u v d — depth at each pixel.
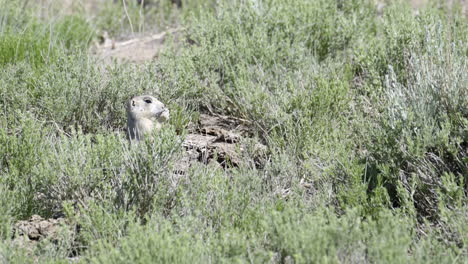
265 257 14.25
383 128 18.84
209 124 23.31
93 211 16.23
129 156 17.98
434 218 17.19
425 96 19.66
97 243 15.66
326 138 20.02
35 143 19.41
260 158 20.38
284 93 22.61
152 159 17.62
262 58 24.91
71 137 20.72
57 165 18.00
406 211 17.12
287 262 14.41
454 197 16.61
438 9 30.86
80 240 16.22
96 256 14.97
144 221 17.30
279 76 24.61
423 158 18.02
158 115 19.66
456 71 20.06
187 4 36.19
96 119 22.77
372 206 16.89
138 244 14.31
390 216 15.05
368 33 28.12
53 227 16.98
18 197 17.59
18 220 17.31
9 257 14.86
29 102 22.78
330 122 21.39
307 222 14.70
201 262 14.26
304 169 19.20
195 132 23.03
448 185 16.64
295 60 24.97
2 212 16.62
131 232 14.85
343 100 21.98
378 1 32.28
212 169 18.84
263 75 24.14
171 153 18.00
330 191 17.88
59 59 24.58
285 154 19.84
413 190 17.00
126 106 19.95
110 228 15.95
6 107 22.83
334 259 13.75
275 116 21.80
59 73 23.17
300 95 21.91
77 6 36.56
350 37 26.92
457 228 15.66
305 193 18.42
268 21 27.11
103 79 23.95
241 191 17.58
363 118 20.94
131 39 33.25
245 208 16.89
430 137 18.12
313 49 27.03
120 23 34.84
